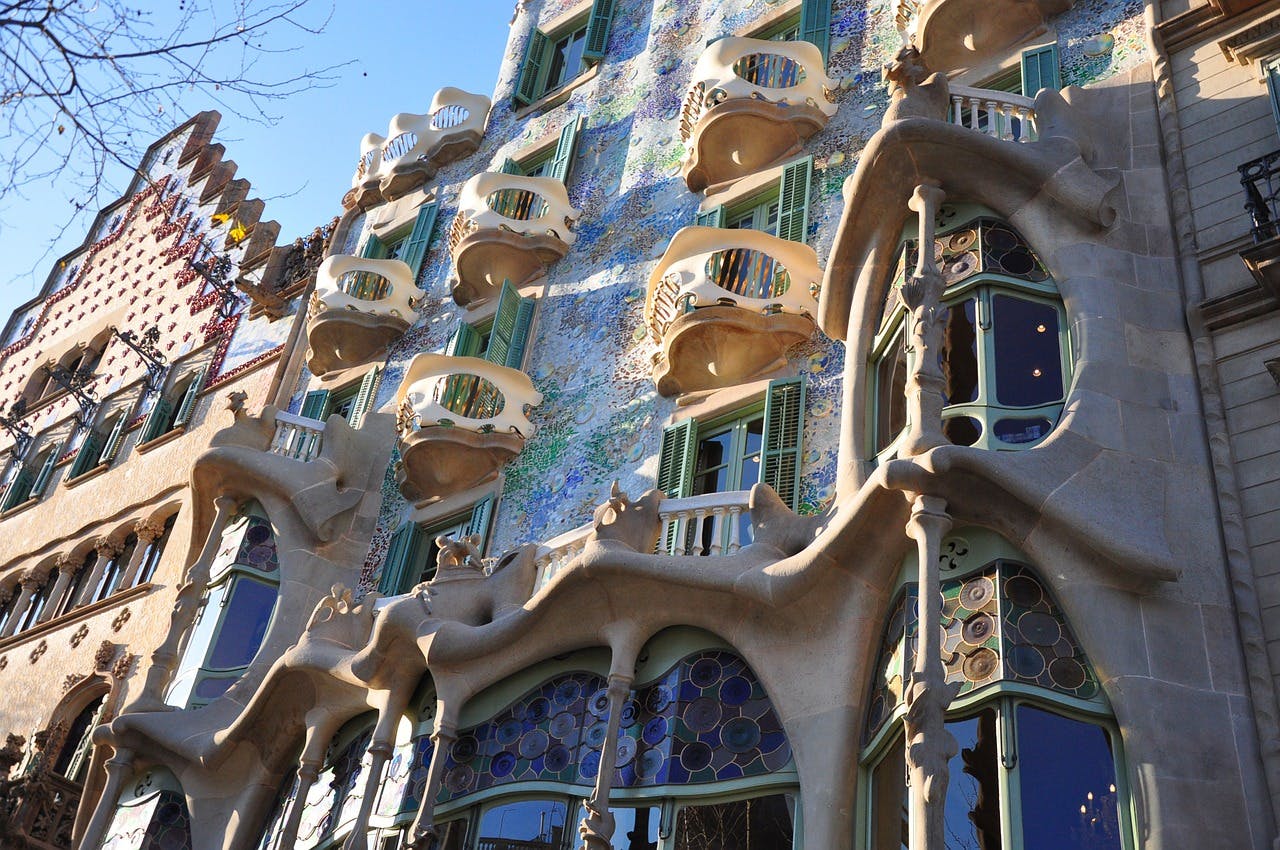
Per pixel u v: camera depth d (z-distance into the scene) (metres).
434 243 26.89
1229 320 14.24
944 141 15.54
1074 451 13.18
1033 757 11.76
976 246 15.48
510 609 16.27
